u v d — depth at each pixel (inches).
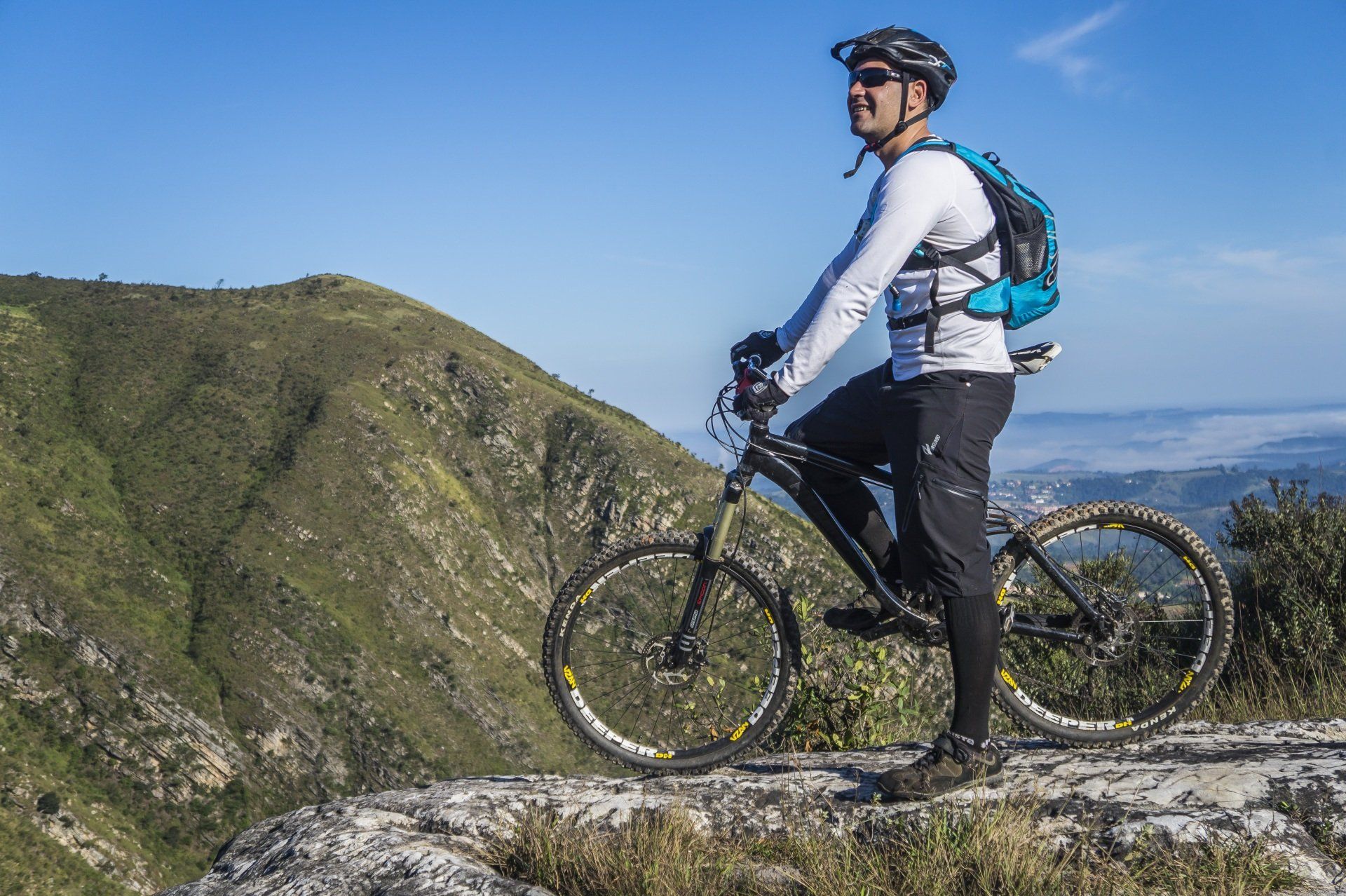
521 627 5374.0
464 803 104.6
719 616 117.1
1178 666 118.9
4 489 4355.3
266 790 3873.0
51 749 3631.9
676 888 81.4
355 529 5137.8
